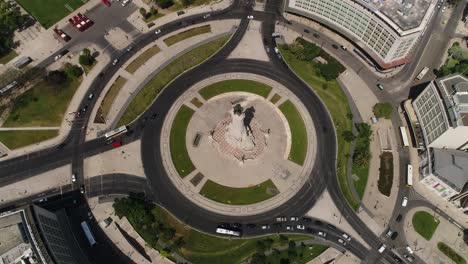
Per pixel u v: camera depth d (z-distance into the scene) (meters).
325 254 191.88
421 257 192.38
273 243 193.75
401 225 199.50
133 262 188.12
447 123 193.12
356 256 192.00
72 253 188.50
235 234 193.50
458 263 190.38
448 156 197.62
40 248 159.12
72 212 199.12
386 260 191.50
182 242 192.88
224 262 188.62
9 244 159.50
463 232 198.12
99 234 193.75
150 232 193.00
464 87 195.25
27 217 165.12
